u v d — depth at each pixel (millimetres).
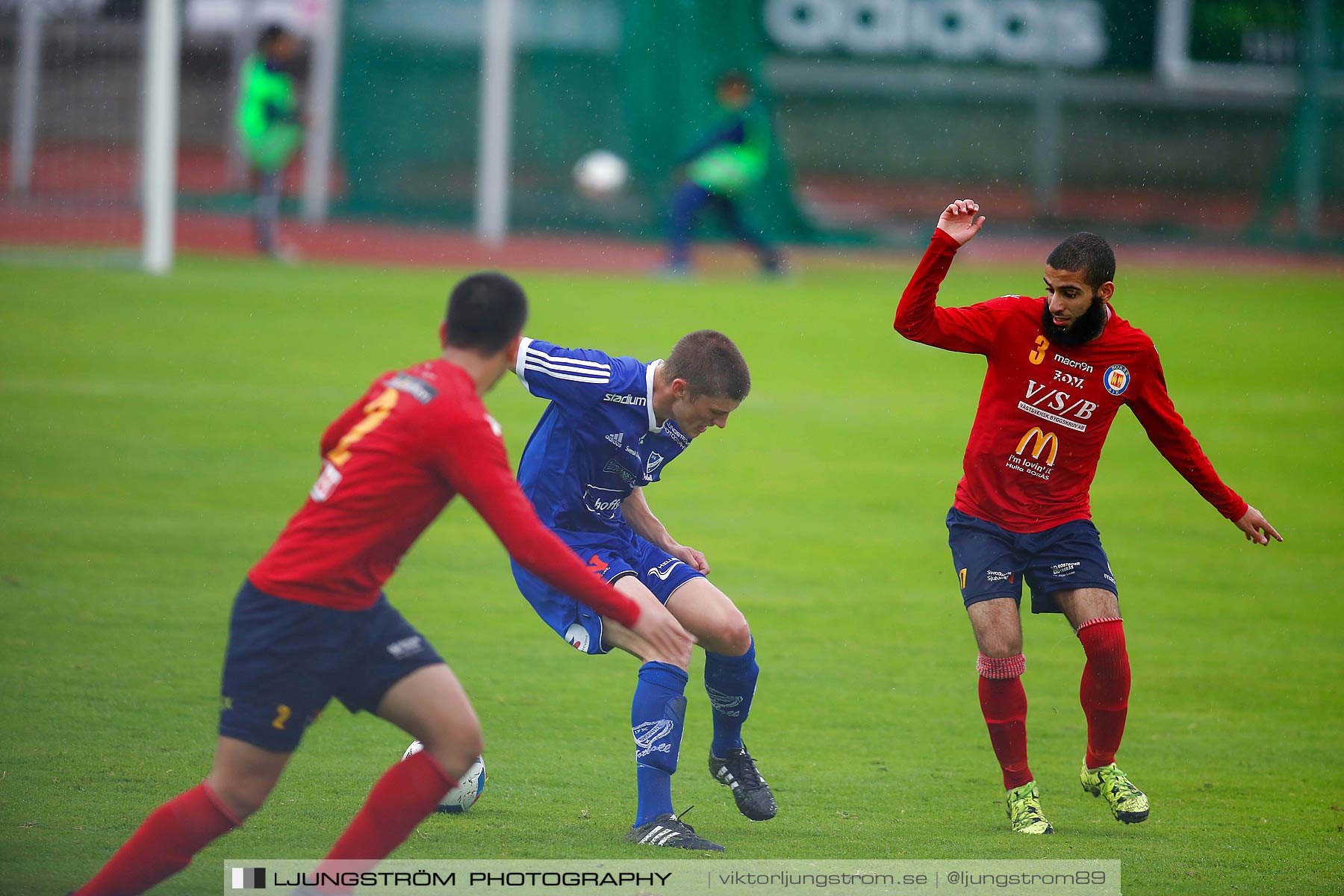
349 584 10453
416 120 75125
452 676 10906
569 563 10453
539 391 13766
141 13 76375
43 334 40062
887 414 36938
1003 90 96250
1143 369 14422
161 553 22938
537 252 66812
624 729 16656
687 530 26359
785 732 16828
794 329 48438
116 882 10438
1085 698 14383
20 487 26219
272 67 56875
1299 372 44688
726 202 60000
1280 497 30141
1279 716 17922
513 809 13852
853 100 99938
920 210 90438
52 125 76625
